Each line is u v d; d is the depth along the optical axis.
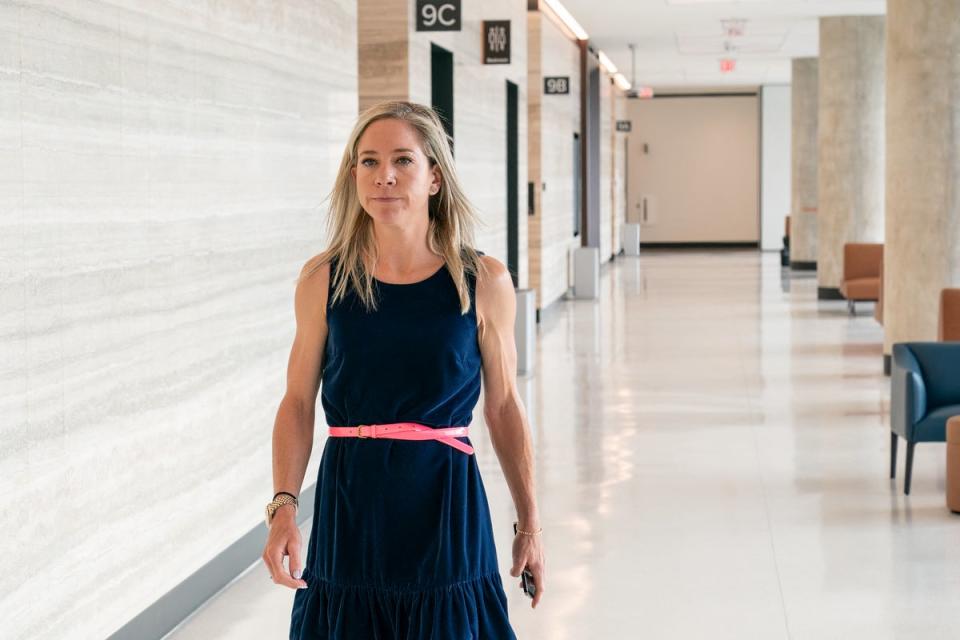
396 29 9.80
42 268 3.94
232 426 5.68
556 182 19.58
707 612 5.25
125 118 4.54
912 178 11.16
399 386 2.75
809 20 19.88
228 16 5.55
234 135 5.64
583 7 18.83
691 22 20.42
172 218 4.96
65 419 4.09
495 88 13.77
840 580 5.65
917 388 7.19
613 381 11.76
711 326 16.20
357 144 2.79
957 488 6.74
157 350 4.82
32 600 3.91
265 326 6.12
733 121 36.19
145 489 4.73
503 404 2.93
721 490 7.43
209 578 5.45
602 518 6.82
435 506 2.75
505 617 2.85
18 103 3.79
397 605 2.74
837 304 18.92
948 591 5.47
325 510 2.79
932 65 10.91
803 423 9.54
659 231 36.94
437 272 2.80
